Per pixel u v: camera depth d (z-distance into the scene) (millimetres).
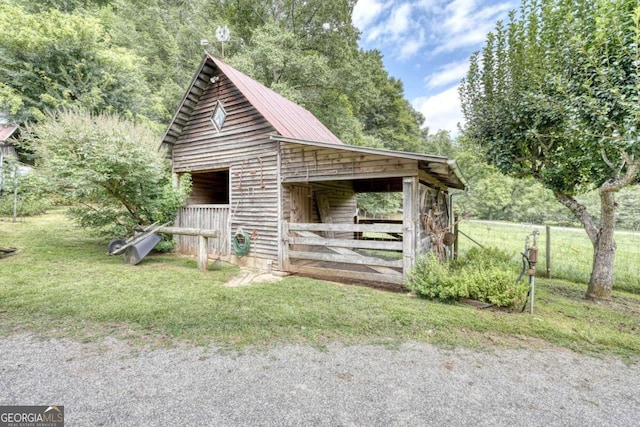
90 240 8391
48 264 5848
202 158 7801
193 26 18797
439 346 3096
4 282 4598
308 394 2248
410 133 30266
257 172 6789
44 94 11891
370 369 2635
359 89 17609
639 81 3490
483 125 5926
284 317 3715
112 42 16109
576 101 4117
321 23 17422
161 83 17422
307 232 7145
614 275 5922
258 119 6789
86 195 6891
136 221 7613
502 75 5629
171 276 5531
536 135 4898
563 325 3623
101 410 2020
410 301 4418
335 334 3322
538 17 5047
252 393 2248
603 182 4727
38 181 6570
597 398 2301
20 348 2830
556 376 2594
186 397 2180
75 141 6430
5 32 11383
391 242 5219
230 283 5328
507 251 7648
